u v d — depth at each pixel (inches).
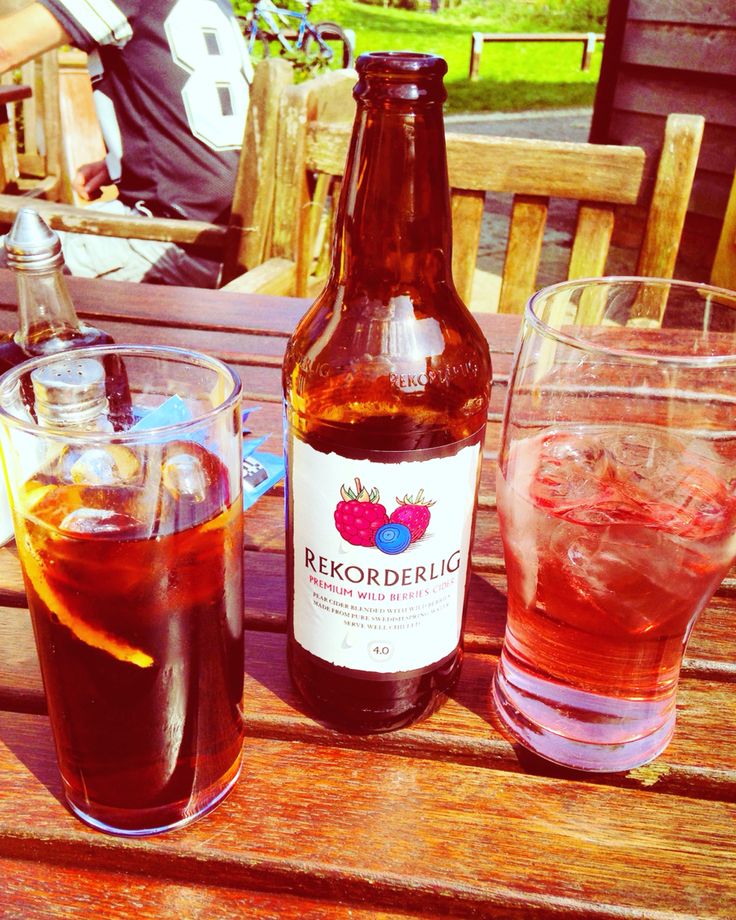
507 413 24.7
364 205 22.9
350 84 76.4
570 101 424.5
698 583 20.5
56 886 19.9
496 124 363.6
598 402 24.0
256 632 27.2
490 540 32.2
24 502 18.5
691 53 154.7
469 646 27.0
